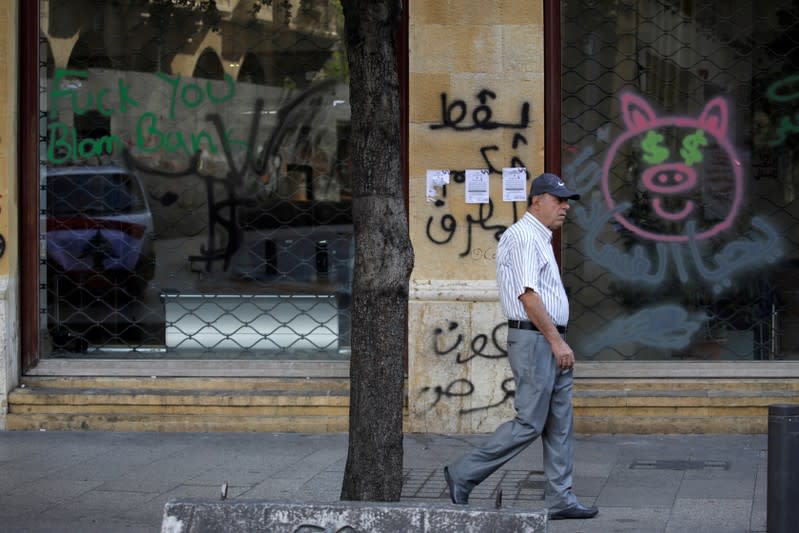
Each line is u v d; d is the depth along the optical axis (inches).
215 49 671.1
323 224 668.1
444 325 628.1
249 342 673.6
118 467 564.7
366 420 391.5
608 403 629.9
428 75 626.5
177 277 676.1
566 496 458.6
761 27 645.9
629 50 648.4
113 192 676.7
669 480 526.0
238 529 308.7
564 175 649.6
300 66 666.2
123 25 673.0
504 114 625.3
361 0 383.9
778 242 649.0
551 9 641.0
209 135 672.4
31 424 651.5
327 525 306.0
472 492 512.1
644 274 652.7
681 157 650.2
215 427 645.3
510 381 625.9
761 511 468.4
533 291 449.1
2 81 649.0
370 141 388.5
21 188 665.6
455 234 628.7
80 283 678.5
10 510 482.3
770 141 647.8
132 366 669.3
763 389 633.6
